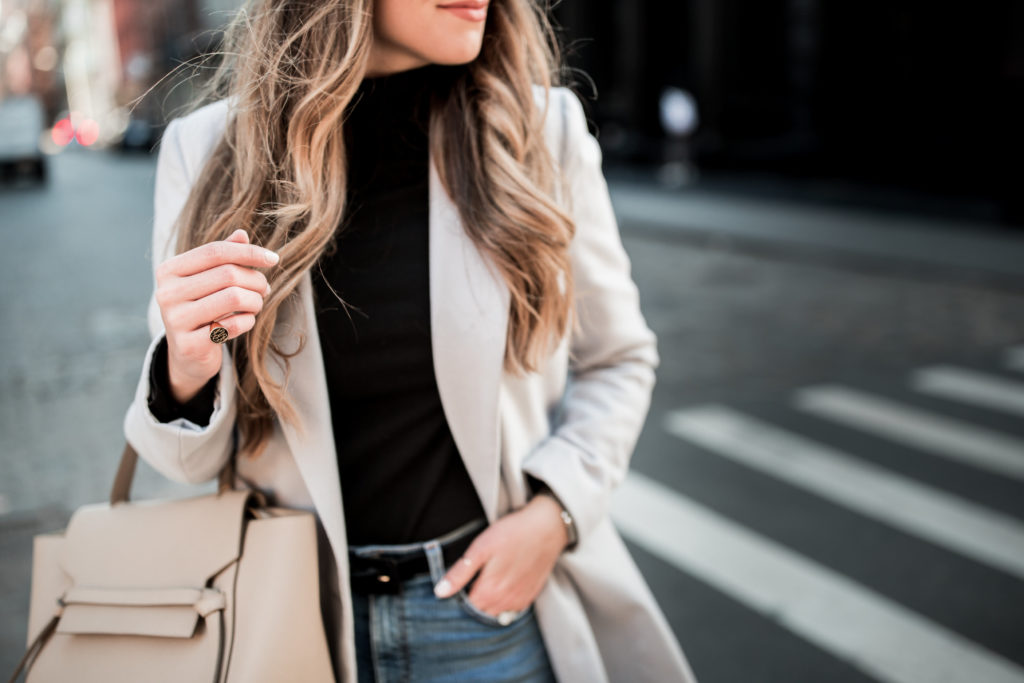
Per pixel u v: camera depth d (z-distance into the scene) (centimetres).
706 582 332
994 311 754
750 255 1044
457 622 125
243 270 99
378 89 127
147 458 117
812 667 279
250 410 121
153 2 5616
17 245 1398
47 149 6606
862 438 477
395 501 125
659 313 782
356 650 127
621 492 414
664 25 1886
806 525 377
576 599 134
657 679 138
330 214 115
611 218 141
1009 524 374
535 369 124
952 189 1211
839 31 1396
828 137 1430
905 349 653
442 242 122
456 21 116
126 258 1227
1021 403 530
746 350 657
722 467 441
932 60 1238
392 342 122
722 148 1678
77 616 113
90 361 695
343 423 125
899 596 320
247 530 116
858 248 1019
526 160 127
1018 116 1118
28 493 437
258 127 118
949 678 272
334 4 114
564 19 2098
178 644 111
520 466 129
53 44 8769
